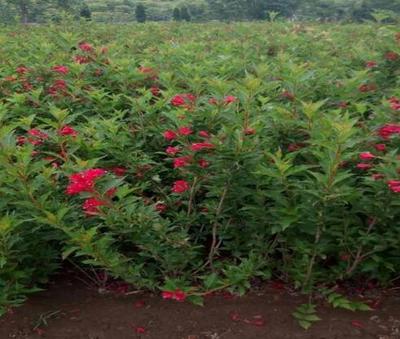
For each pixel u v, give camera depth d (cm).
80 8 2512
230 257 436
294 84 489
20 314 383
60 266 421
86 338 362
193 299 383
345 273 392
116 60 654
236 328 369
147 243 377
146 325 373
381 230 383
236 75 680
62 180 408
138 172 448
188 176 419
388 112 436
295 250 388
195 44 787
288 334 363
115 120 510
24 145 409
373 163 397
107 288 416
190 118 437
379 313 382
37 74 677
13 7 2241
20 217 374
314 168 399
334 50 836
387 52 653
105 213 362
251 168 377
